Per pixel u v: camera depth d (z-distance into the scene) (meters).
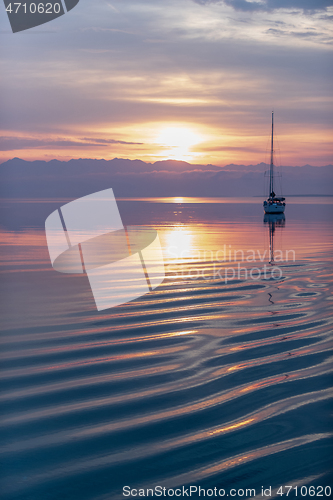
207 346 4.39
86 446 2.63
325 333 4.83
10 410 3.05
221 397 3.26
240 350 4.28
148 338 4.64
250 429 2.81
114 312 5.71
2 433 2.76
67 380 3.55
